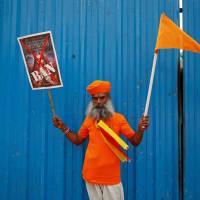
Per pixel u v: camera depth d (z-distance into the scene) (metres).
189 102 3.04
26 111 3.15
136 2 3.08
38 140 3.13
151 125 3.03
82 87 3.09
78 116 3.09
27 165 3.14
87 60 3.10
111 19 3.09
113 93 3.06
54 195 3.10
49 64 2.73
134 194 3.04
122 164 3.05
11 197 3.14
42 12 3.15
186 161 3.02
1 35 3.18
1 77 3.17
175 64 3.04
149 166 3.02
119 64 3.07
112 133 2.46
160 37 2.52
